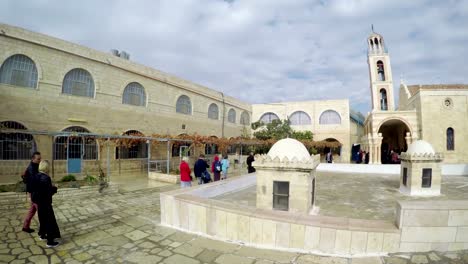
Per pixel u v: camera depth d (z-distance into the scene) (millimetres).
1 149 13773
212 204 5309
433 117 23406
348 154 34688
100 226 6035
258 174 6570
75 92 17219
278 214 4828
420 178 9898
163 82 24422
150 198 9578
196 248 4668
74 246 4859
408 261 3902
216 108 33375
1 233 5500
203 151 27641
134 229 5789
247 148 31500
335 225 4320
